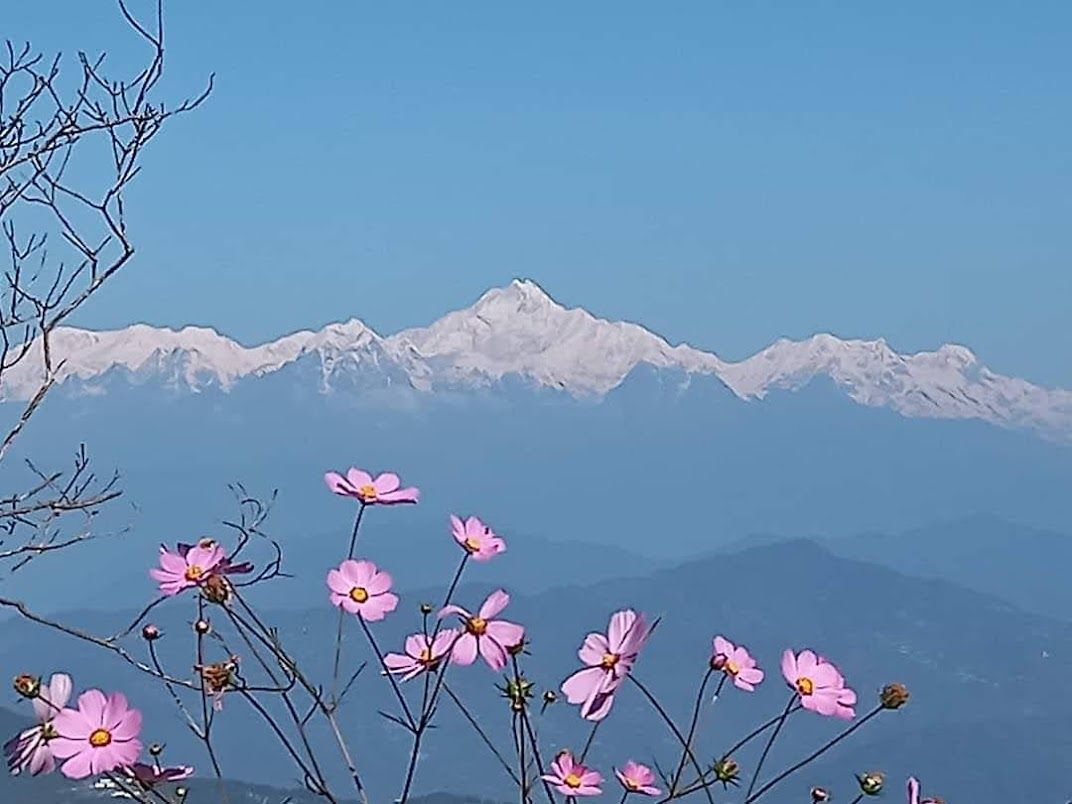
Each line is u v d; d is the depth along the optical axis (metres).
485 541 5.00
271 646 4.62
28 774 4.35
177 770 4.50
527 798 4.55
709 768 4.59
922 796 4.93
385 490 5.07
